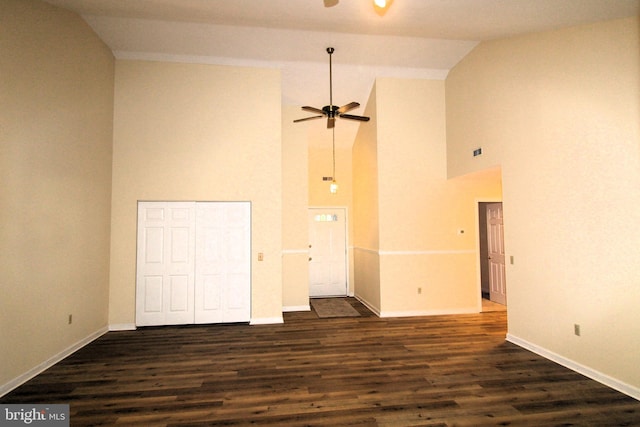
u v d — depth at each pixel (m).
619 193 2.73
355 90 5.80
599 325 2.88
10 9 2.81
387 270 5.32
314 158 7.27
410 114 5.48
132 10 3.54
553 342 3.35
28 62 3.02
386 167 5.39
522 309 3.77
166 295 4.70
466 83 4.88
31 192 3.05
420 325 4.76
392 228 5.36
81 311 3.87
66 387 2.84
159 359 3.48
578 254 3.07
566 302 3.20
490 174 4.80
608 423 2.25
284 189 6.05
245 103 4.95
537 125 3.51
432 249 5.44
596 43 2.92
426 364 3.30
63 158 3.53
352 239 7.34
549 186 3.37
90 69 4.05
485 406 2.48
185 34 4.28
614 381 2.75
